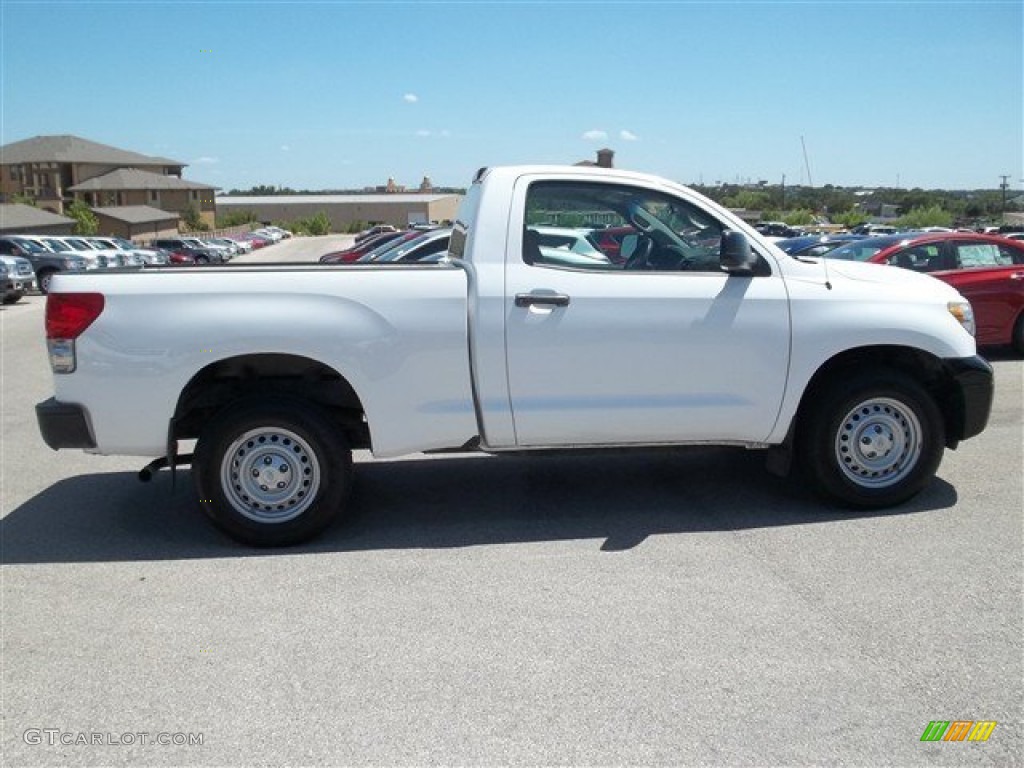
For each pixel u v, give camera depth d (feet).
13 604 14.55
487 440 16.79
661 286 16.72
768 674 11.78
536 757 10.17
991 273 36.19
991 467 20.61
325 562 16.03
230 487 16.56
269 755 10.33
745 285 16.97
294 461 16.63
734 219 17.34
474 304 16.35
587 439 16.98
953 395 17.98
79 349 15.99
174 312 16.06
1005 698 11.16
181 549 16.97
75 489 21.29
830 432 17.37
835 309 17.11
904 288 17.85
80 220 236.63
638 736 10.51
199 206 318.45
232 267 17.80
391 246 55.62
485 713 11.05
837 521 17.35
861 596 14.01
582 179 17.04
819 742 10.33
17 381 38.86
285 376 17.35
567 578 14.99
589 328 16.48
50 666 12.48
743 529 17.07
